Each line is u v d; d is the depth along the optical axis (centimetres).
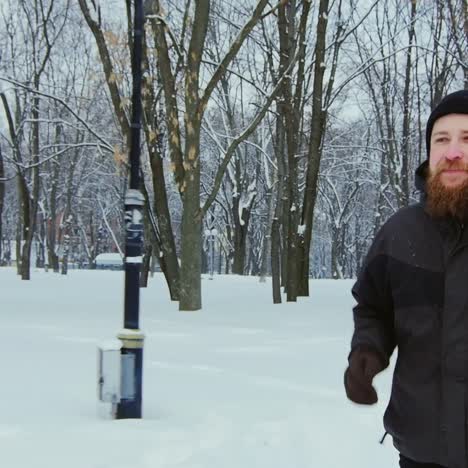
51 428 493
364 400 233
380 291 246
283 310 1408
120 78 1373
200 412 555
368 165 4216
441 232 229
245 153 3959
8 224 6406
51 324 1103
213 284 2512
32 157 2861
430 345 226
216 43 2302
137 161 575
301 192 3575
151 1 1327
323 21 1733
